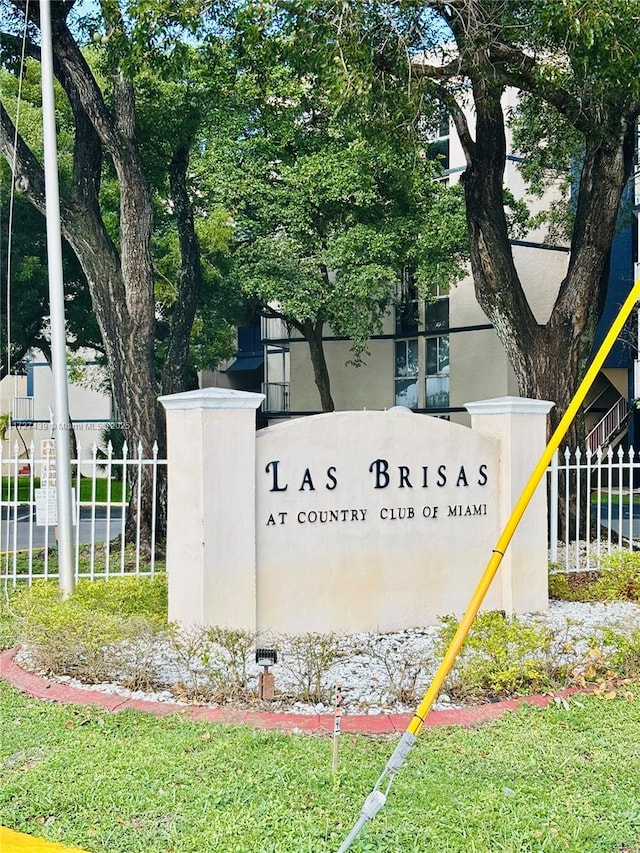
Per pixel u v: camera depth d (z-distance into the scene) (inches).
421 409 1049.5
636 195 847.1
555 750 197.3
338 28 360.2
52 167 340.8
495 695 238.7
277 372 1286.9
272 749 194.2
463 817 162.6
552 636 250.7
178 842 153.3
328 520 301.3
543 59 438.0
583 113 438.9
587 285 480.4
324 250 801.6
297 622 294.2
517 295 486.9
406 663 241.6
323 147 752.3
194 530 275.6
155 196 803.4
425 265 780.6
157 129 541.0
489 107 444.5
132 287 482.3
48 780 177.9
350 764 186.1
